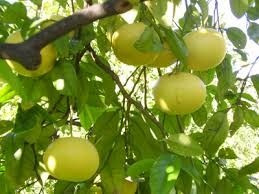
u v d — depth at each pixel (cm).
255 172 179
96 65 179
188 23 185
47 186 245
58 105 185
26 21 158
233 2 178
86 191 184
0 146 177
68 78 159
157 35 154
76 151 153
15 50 130
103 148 181
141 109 179
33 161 174
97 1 189
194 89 164
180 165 140
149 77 277
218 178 182
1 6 173
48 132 174
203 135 183
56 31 131
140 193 184
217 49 167
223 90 189
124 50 161
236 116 196
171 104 164
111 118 184
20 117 166
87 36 167
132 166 148
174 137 150
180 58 159
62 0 197
